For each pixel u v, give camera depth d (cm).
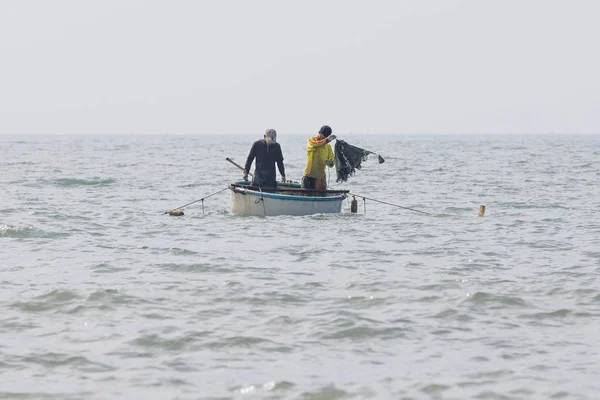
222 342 2031
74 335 2077
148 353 1947
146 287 2584
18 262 3008
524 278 2753
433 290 2566
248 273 2828
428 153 15800
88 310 2305
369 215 4666
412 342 2045
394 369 1842
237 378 1781
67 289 2508
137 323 2188
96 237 3716
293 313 2294
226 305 2380
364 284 2644
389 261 3100
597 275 2805
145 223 4253
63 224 4141
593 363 1875
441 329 2150
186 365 1864
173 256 3177
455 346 2011
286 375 1802
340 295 2500
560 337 2080
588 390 1703
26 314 2264
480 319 2244
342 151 4556
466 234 3881
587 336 2088
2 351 1944
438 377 1788
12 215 4506
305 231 3938
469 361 1898
